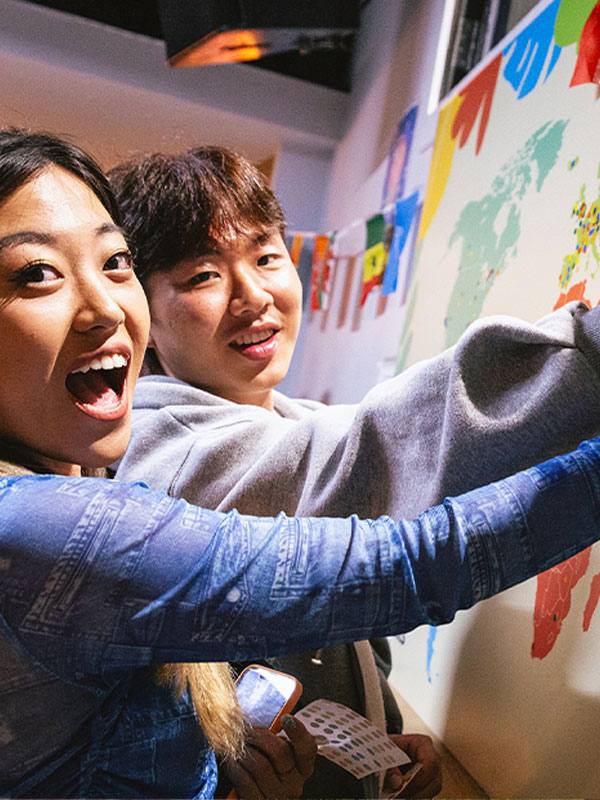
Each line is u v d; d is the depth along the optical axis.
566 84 1.18
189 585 0.56
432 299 1.63
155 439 1.09
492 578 0.60
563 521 0.61
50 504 0.57
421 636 1.46
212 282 1.14
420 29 2.21
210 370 1.18
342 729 0.96
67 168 0.70
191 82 2.72
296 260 2.54
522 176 1.28
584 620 0.96
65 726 0.60
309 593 0.57
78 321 0.65
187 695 0.70
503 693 1.13
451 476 0.74
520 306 1.22
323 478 0.88
